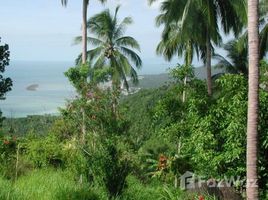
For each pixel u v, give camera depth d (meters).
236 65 34.47
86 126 15.64
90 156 11.89
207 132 10.95
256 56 8.84
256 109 8.93
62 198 9.88
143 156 17.80
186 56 30.05
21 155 15.03
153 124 13.52
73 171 12.92
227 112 10.79
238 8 21.33
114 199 11.13
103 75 18.38
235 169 10.92
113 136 14.43
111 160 11.67
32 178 11.77
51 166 14.80
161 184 14.06
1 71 21.12
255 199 9.04
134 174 15.39
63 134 16.77
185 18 21.17
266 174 10.59
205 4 20.77
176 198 11.52
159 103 12.97
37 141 15.63
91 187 11.09
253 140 8.98
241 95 10.54
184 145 12.31
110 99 16.16
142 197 11.81
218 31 22.75
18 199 9.42
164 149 23.31
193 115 11.52
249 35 8.87
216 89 15.56
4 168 12.66
